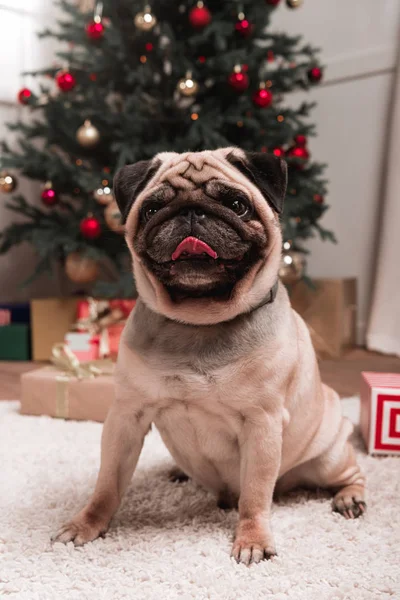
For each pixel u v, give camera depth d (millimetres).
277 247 1086
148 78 2156
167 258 992
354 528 1145
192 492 1309
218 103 2193
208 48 2182
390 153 2492
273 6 2234
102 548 1047
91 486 1314
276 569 966
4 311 2504
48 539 1085
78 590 913
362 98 2652
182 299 1047
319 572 964
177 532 1126
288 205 2152
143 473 1380
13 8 2676
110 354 1989
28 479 1340
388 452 1485
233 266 1019
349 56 2662
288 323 1117
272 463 1062
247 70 2203
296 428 1170
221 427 1099
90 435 1578
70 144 2305
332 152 2748
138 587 916
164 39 2312
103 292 2146
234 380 1025
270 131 2203
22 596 892
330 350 2432
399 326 2500
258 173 1085
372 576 956
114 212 2082
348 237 2730
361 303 2713
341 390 1979
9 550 1048
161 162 1120
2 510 1221
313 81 2320
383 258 2523
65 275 2939
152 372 1043
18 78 2719
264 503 1066
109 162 2330
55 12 2811
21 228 2330
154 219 1011
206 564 984
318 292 2432
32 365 2352
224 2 2189
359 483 1278
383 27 2574
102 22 2184
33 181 2785
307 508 1239
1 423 1646
